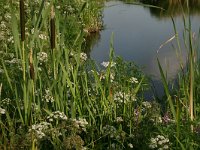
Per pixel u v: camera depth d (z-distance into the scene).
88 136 5.20
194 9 25.56
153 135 4.98
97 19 19.06
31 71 4.83
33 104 5.20
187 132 4.52
